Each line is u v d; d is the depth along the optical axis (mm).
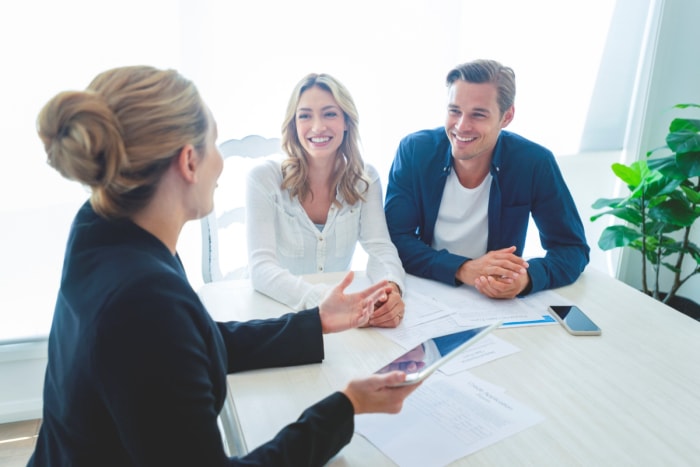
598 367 1027
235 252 2027
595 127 2523
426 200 1648
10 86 1679
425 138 1660
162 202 677
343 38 1990
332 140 1512
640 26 2379
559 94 2369
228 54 1881
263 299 1304
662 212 2031
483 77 1431
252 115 1979
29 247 1850
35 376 1956
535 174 1570
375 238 1569
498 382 970
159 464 580
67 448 675
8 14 1623
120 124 606
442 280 1421
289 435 710
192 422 596
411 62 2100
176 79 663
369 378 773
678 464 775
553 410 892
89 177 616
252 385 956
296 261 1623
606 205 2273
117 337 575
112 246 658
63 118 592
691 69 2443
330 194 1618
